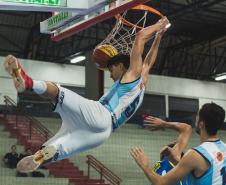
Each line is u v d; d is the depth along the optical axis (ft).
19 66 13.66
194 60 101.96
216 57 101.14
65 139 15.02
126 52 21.29
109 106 15.83
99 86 67.31
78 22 26.89
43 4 22.07
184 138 18.76
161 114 91.71
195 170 14.24
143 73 17.65
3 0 21.58
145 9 22.86
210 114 14.51
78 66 88.48
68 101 14.57
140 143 78.64
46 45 91.30
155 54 18.22
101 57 17.04
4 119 71.20
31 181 57.52
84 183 61.16
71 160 66.85
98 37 92.58
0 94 79.05
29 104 82.99
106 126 15.40
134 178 68.95
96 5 22.36
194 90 96.32
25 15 88.48
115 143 76.33
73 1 22.62
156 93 92.22
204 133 14.73
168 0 81.10
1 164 60.54
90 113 14.97
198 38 95.50
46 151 14.43
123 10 23.38
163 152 16.88
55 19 28.27
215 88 98.78
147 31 17.12
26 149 62.18
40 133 69.26
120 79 16.47
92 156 65.62
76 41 91.61
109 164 70.95
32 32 90.48
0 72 79.77
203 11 84.79
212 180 14.14
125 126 82.07
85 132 15.20
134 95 16.26
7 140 65.92
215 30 93.15
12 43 91.50
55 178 59.36
